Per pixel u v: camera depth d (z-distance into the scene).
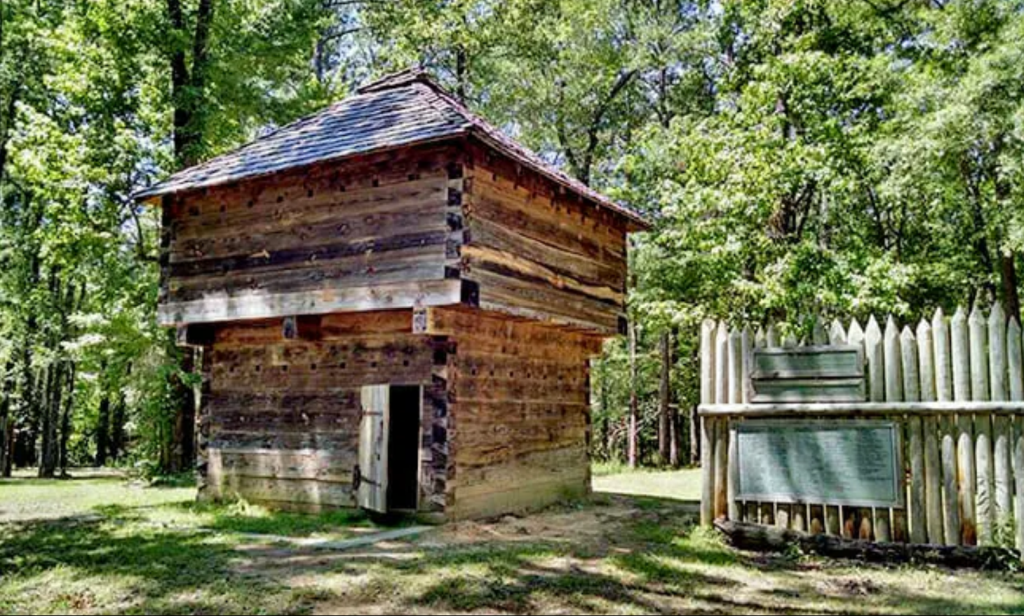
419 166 10.06
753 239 15.34
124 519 10.87
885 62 16.66
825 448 8.26
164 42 18.05
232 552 8.28
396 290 9.95
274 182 11.17
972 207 17.31
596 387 28.14
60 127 18.95
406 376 10.73
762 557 8.02
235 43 18.94
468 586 6.59
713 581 6.97
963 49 16.42
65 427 29.69
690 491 15.34
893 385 8.05
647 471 21.55
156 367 18.00
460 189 9.72
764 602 6.25
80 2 18.67
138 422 18.52
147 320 17.88
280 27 19.55
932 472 7.80
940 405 7.72
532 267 11.11
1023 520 7.32
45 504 12.70
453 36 24.83
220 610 5.96
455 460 10.39
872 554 7.75
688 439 29.98
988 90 13.84
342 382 11.31
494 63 25.02
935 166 15.41
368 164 10.38
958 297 20.39
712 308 16.25
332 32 29.34
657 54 22.73
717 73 23.88
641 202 20.20
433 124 10.19
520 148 12.23
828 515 8.24
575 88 23.73
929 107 15.31
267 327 12.12
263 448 11.94
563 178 12.06
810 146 15.47
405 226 10.03
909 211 19.69
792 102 16.61
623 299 13.86
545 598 6.27
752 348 8.82
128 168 17.80
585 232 12.73
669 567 7.50
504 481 11.41
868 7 18.48
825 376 8.30
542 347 12.70
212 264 11.64
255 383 12.16
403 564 7.48
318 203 10.80
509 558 7.76
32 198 24.56
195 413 20.02
